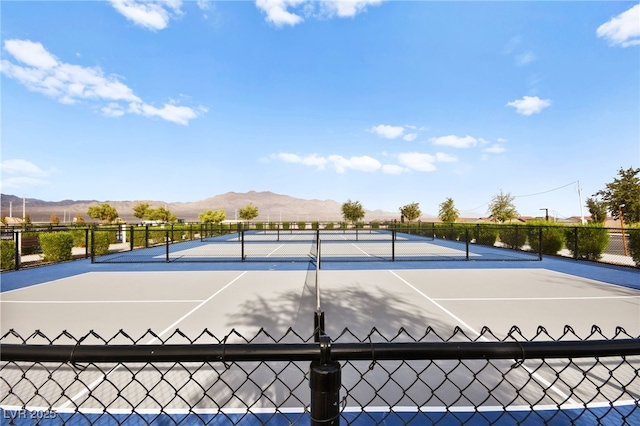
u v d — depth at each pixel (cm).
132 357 103
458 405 265
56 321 494
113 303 595
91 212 5744
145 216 6256
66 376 304
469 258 1224
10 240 1015
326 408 105
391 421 248
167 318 503
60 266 1068
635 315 518
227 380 301
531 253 1446
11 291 702
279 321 486
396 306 564
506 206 4241
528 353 109
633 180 1947
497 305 571
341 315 512
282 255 1373
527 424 244
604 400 270
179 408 259
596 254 1153
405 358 108
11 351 104
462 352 108
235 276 874
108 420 245
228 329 454
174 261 1146
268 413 254
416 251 1523
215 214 5197
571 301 602
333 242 2083
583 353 109
